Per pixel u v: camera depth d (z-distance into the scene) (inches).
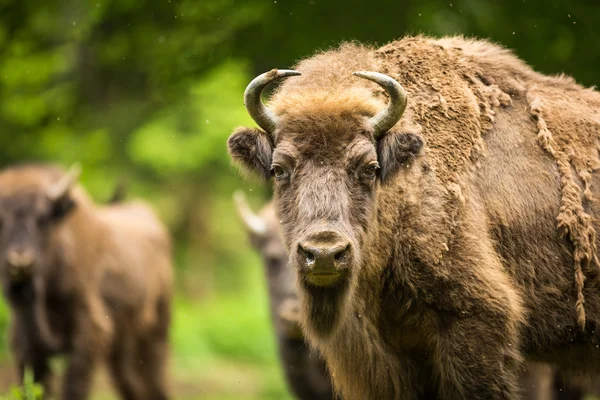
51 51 2866.6
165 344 2126.0
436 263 963.3
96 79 2883.9
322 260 863.1
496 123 1035.9
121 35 2431.1
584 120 1061.8
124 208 2237.9
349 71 1008.9
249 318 3117.6
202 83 2503.7
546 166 1033.5
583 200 1031.6
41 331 1729.8
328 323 933.2
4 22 2657.5
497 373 961.5
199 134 3548.2
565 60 2126.0
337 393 1058.1
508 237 1011.3
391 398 1014.4
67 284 1774.1
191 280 3996.1
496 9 2123.5
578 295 1016.2
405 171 943.7
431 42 1069.1
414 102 1017.5
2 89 2923.2
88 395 1791.3
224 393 2428.6
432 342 988.6
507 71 1077.1
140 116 3430.1
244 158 965.8
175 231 4013.3
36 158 3368.6
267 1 2169.0
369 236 930.1
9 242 1697.8
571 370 1061.1
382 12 2122.3
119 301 1932.8
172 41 2336.4
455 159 999.6
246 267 4151.1
